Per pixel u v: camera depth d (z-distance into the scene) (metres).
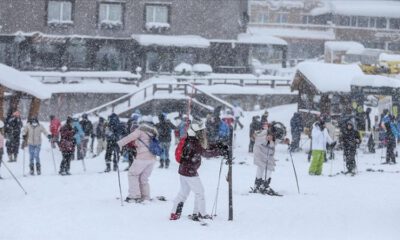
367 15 81.75
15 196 14.79
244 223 11.13
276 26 84.00
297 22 84.44
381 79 28.42
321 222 11.31
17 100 30.16
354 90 28.88
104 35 50.50
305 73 31.03
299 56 83.25
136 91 39.91
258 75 47.38
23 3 48.66
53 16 49.53
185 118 24.38
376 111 37.06
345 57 67.00
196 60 51.56
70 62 49.75
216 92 42.69
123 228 10.48
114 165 20.72
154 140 13.41
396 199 14.27
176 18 51.91
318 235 10.13
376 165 22.91
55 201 13.81
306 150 28.36
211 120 26.17
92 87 41.41
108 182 17.02
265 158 15.27
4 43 48.47
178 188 16.03
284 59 57.47
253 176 19.05
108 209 12.41
